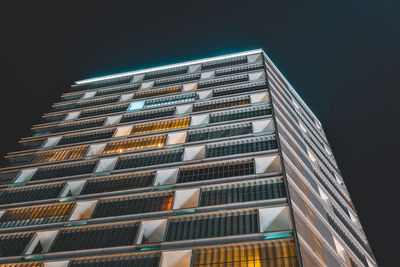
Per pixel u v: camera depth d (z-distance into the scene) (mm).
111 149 46000
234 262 24438
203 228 28375
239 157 36219
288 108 53188
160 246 27609
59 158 47531
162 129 47250
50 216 35812
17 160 49938
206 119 46781
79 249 29984
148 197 34531
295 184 32500
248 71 58219
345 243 35781
